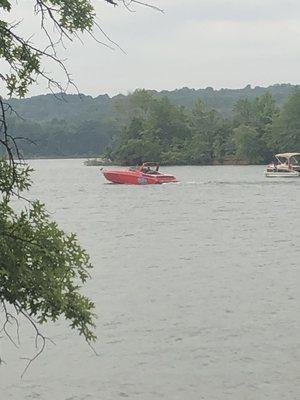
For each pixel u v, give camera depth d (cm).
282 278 4588
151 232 7588
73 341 3103
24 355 2912
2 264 1153
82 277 1239
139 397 2481
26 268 1163
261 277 4641
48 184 17175
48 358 2880
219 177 18738
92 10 1140
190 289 4275
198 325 3375
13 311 3516
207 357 2877
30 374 2692
